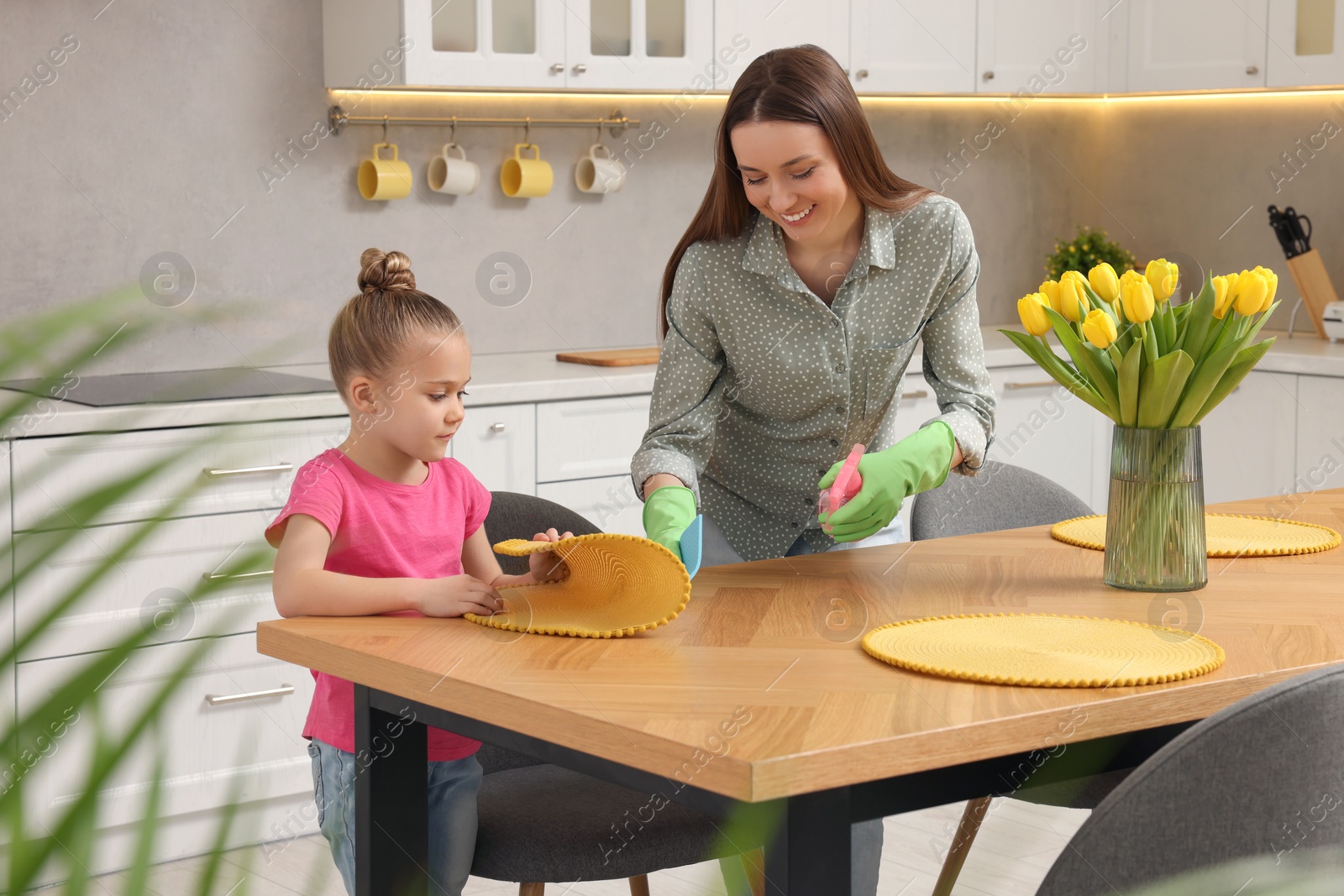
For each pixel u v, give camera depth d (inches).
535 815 59.9
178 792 99.1
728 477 77.7
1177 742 39.0
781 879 38.7
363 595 53.6
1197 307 56.9
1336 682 38.4
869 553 68.9
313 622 52.8
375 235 132.9
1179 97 172.4
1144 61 159.9
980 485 84.6
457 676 44.5
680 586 50.9
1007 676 43.6
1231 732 38.2
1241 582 61.1
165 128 120.9
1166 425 58.6
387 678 47.0
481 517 65.2
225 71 123.6
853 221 69.1
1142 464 59.0
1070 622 52.1
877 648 47.6
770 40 139.8
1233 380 58.0
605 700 41.5
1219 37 152.4
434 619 53.7
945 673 44.2
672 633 51.3
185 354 122.0
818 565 65.6
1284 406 142.0
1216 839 39.5
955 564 65.6
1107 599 57.7
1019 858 98.7
